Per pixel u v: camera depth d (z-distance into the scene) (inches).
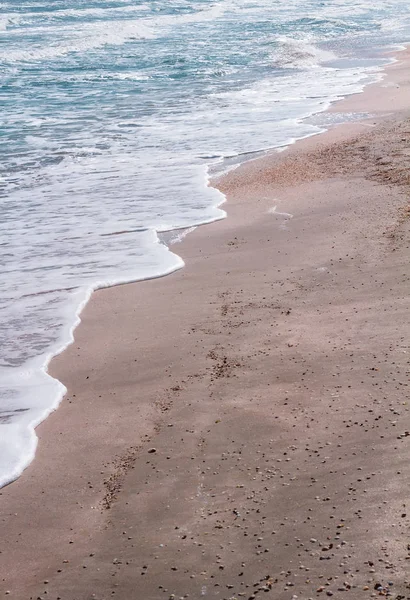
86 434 228.8
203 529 175.5
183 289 339.6
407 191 441.1
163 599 153.9
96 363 275.9
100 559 170.9
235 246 387.9
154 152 602.9
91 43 1332.4
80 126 709.3
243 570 158.2
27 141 653.3
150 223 432.1
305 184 486.3
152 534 176.9
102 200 481.7
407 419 210.2
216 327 295.7
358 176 489.7
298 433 212.5
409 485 178.7
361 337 268.7
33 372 271.1
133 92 887.7
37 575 168.6
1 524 189.5
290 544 163.9
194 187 499.2
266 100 799.7
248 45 1262.3
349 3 2086.6
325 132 636.1
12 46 1284.4
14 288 348.8
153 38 1421.0
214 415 230.2
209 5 2139.5
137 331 300.2
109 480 204.1
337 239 377.4
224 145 613.9
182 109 773.3
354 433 207.5
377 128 629.3
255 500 183.8
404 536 159.8
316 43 1296.8
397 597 141.4
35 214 458.6
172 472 202.8
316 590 147.6
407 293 301.6
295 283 330.6
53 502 196.9
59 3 2089.1
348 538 162.4
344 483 184.4
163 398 245.6
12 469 212.5
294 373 249.4
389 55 1101.7
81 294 337.4
